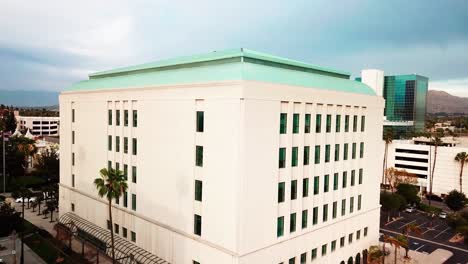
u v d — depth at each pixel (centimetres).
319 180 3925
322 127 3909
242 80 3039
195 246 3509
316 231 3897
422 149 10456
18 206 7081
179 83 3725
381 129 4984
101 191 3684
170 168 3834
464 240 5759
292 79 3684
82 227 5075
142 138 4234
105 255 4638
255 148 3153
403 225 7062
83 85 5622
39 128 19288
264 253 3291
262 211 3256
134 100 4338
